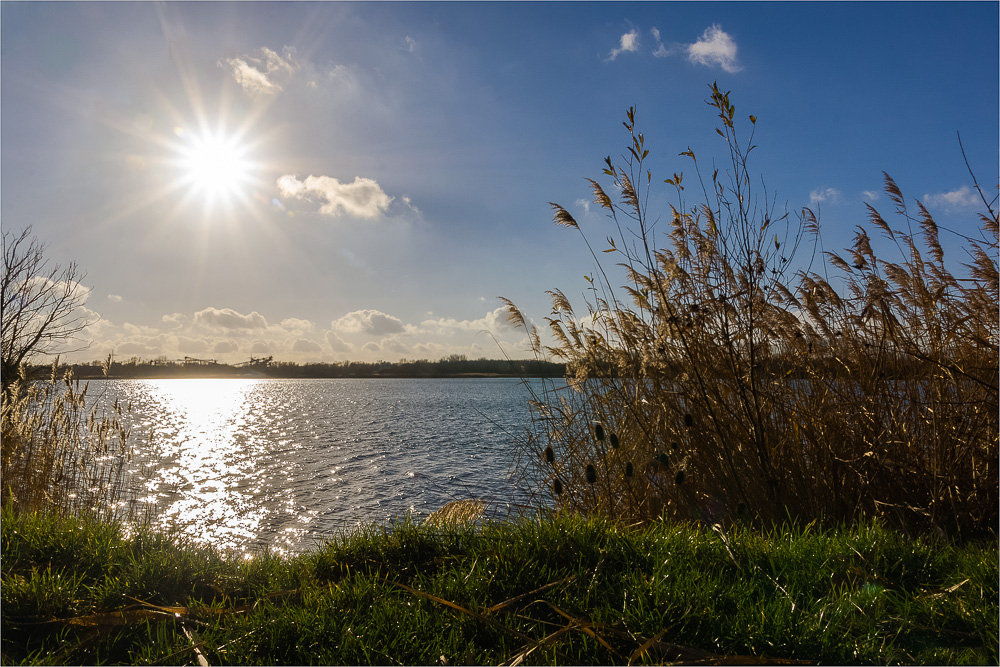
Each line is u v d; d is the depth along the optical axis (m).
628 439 5.89
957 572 3.62
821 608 3.05
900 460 5.22
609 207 5.72
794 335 6.02
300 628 2.91
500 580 3.41
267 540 9.92
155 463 18.22
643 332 6.08
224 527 10.73
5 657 2.85
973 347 5.46
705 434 5.53
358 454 20.97
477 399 68.06
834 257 6.21
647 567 3.59
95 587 3.60
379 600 3.21
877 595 3.27
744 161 5.45
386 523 10.91
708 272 5.77
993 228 5.36
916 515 5.05
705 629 2.87
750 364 5.34
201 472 17.00
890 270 5.98
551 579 3.43
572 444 6.10
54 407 8.52
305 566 3.95
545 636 2.84
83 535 4.28
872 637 2.82
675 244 6.07
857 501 5.26
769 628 2.82
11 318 10.66
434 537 4.23
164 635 2.99
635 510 5.46
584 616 3.03
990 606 3.08
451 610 3.12
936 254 5.76
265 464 18.81
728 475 5.39
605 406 6.18
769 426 5.48
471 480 14.58
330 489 14.49
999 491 4.88
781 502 5.20
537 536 3.91
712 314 5.68
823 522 5.06
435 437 25.75
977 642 2.87
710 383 5.64
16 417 7.93
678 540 3.96
